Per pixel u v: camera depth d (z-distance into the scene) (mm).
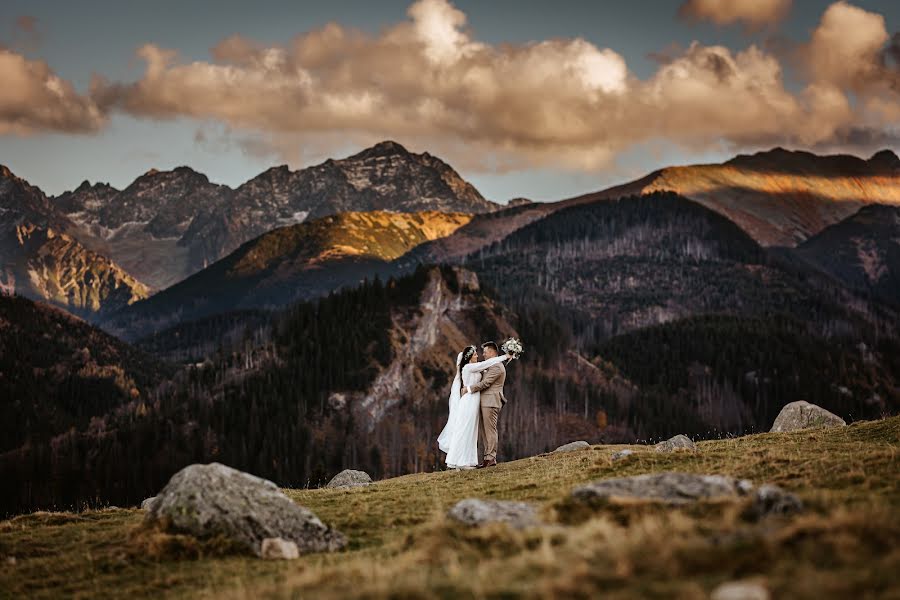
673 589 10969
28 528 23750
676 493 16984
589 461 29594
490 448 31844
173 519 18984
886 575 10672
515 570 12859
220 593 14930
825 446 27266
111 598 15984
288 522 18891
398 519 20969
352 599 12445
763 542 12281
